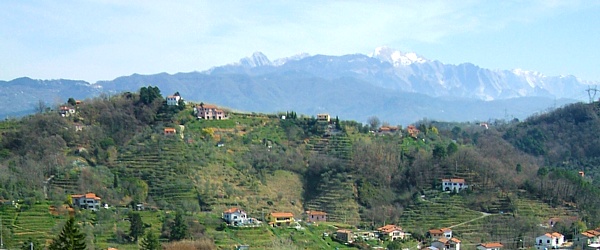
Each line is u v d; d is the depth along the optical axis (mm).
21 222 194000
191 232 198375
